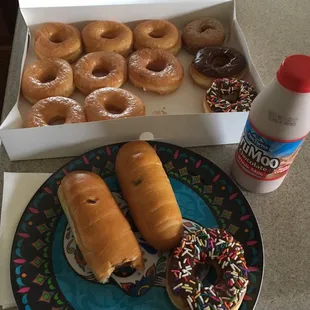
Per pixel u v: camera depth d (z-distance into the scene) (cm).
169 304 42
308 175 53
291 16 74
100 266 40
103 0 66
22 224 46
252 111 43
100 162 51
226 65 61
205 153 54
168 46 65
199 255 42
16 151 51
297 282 45
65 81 59
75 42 64
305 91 38
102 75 64
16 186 49
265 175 47
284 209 50
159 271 44
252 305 41
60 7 64
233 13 68
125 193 46
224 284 40
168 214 43
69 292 42
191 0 67
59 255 44
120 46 64
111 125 50
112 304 42
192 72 62
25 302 41
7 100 59
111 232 41
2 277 43
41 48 63
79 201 43
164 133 52
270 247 47
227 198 49
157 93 61
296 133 41
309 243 47
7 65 99
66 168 50
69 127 49
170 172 51
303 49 69
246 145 45
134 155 47
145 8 67
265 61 67
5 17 95
